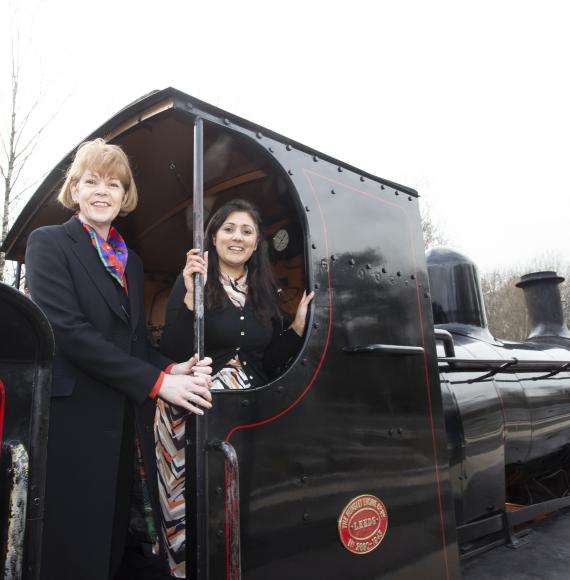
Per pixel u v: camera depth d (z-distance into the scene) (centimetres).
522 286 568
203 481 139
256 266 196
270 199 245
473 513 283
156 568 208
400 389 200
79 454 155
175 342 179
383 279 207
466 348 341
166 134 195
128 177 177
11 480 101
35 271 161
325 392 174
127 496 175
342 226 196
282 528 154
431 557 196
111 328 169
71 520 150
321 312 179
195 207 150
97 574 149
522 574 271
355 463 177
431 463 205
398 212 226
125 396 164
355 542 171
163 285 317
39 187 223
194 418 144
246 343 185
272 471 154
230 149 206
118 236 183
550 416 380
